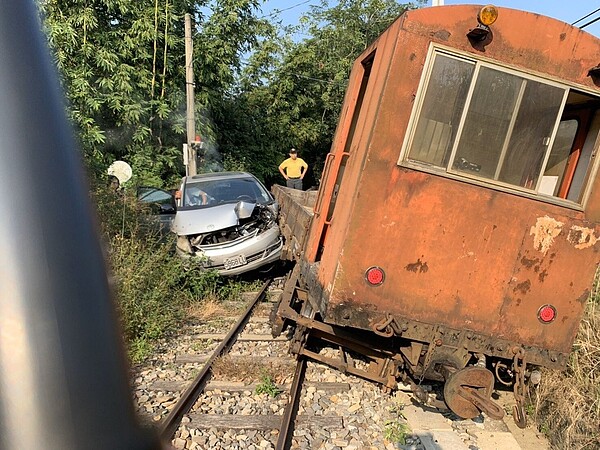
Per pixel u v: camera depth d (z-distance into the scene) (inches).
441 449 153.2
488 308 152.3
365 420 166.1
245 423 159.2
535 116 144.9
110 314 34.7
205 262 306.0
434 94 141.7
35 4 33.5
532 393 182.7
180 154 578.9
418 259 148.3
